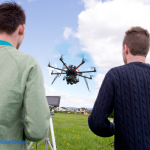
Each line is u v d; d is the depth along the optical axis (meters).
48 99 2.70
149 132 0.92
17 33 0.91
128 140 0.93
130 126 0.94
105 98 1.02
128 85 1.00
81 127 7.57
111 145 3.99
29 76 0.78
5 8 0.85
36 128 0.73
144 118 0.93
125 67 1.07
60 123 9.88
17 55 0.82
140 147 0.90
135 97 0.97
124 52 1.22
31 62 0.82
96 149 3.71
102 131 1.05
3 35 0.85
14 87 0.72
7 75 0.73
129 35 1.13
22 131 0.78
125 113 0.96
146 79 1.00
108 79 1.05
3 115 0.68
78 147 3.77
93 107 1.09
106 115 1.02
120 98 0.99
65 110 35.78
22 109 0.79
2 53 0.79
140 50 1.09
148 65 1.07
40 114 0.75
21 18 0.91
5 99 0.69
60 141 4.31
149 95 0.97
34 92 0.76
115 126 1.03
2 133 0.68
